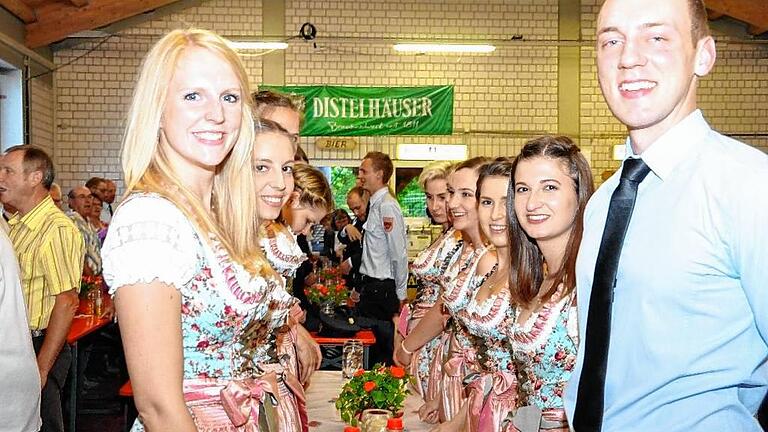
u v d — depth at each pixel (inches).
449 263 153.9
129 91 461.7
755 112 476.4
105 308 233.5
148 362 59.4
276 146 95.6
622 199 59.6
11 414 91.0
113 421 245.9
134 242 60.7
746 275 53.4
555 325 82.8
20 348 91.7
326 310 207.6
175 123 65.7
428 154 471.5
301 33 466.0
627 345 58.4
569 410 64.3
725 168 54.8
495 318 96.0
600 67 60.1
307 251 244.8
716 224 54.4
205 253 65.2
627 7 58.1
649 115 57.6
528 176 83.8
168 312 60.7
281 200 97.0
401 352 143.3
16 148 154.9
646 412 58.0
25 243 150.6
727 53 475.5
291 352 115.9
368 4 471.5
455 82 474.0
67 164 459.8
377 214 267.0
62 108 459.5
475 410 96.0
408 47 451.2
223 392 67.2
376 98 449.1
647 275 57.0
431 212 176.4
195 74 65.6
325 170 470.6
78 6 407.2
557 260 85.2
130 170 65.7
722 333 55.2
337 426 115.2
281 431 88.9
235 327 67.7
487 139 474.0
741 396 59.4
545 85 474.6
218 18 468.1
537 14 474.0
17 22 396.8
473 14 473.7
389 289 266.2
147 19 462.3
